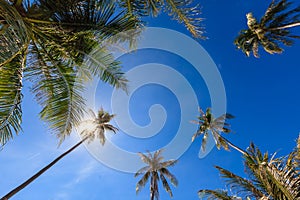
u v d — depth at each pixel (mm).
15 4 4352
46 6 4977
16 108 4898
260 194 7070
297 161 6270
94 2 5492
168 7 6059
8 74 4754
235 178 7641
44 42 5375
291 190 5395
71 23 5352
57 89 5492
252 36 21797
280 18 19000
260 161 6402
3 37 2729
